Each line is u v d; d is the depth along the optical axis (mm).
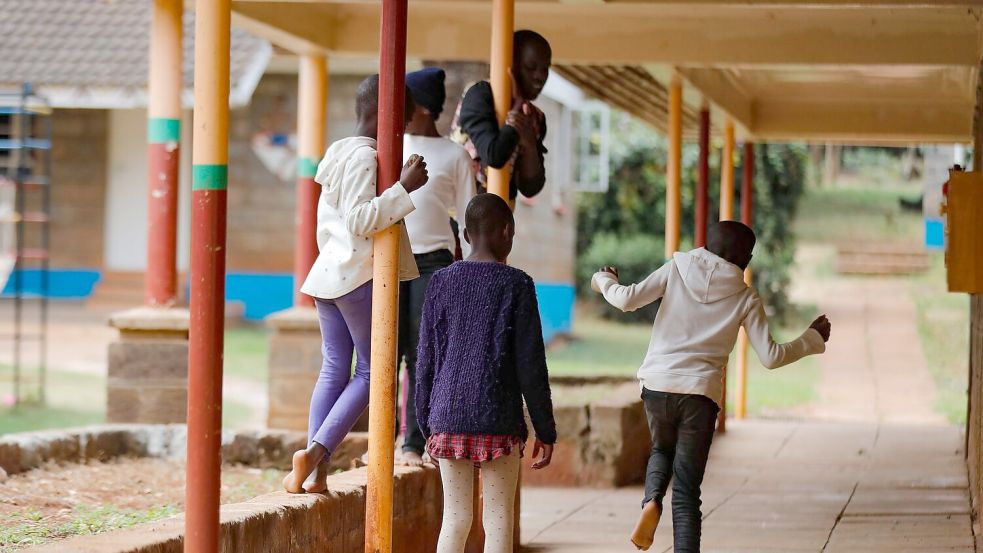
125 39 21062
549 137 27000
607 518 9188
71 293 26578
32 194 26375
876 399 20516
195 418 4914
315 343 11930
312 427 6391
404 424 7574
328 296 6129
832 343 25859
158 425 10227
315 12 11156
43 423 14578
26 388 17781
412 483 7020
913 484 10750
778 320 28797
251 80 19297
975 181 8375
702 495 10180
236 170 26984
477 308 5652
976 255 8375
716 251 6566
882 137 16188
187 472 4938
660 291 6566
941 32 10750
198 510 4910
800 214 36938
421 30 11281
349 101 26281
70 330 24688
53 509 7555
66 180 26594
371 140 6152
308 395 11930
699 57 11133
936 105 15789
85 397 17078
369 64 26047
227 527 5207
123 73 20125
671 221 13180
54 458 9273
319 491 6316
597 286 6676
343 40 11562
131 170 26594
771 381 22500
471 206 5895
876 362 24078
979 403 9039
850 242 34500
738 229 6566
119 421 10930
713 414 6426
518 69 7543
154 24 10695
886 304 29391
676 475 6391
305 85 11812
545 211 26641
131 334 10930
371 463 5617
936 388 21547
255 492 8672
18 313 16812
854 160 40406
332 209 6188
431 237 7180
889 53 10875
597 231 32469
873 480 11016
